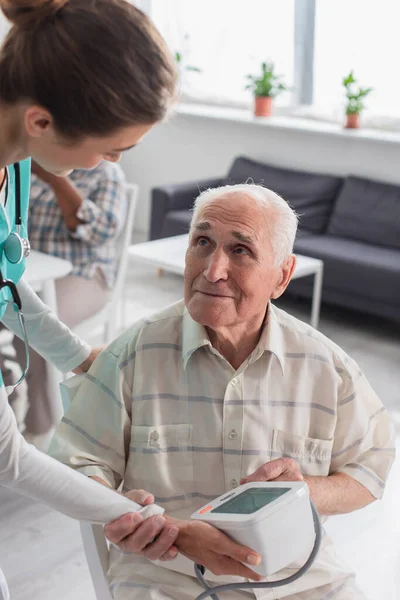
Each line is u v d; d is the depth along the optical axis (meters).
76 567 2.40
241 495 1.27
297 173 5.32
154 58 1.00
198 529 1.24
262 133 5.66
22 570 2.37
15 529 2.58
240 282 1.40
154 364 1.48
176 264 3.97
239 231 1.39
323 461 1.52
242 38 6.00
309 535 1.24
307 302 4.98
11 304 1.58
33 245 3.40
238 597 1.41
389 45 5.25
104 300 3.49
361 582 2.37
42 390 2.93
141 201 6.67
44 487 1.19
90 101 0.98
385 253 4.56
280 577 1.43
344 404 1.53
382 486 1.54
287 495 1.21
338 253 4.51
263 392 1.48
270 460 1.49
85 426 1.49
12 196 1.31
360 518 2.71
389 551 2.53
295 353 1.50
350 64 5.47
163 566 1.44
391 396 3.60
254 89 5.70
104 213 3.36
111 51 0.97
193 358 1.47
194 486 1.48
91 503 1.24
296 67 5.74
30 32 0.98
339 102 5.59
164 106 1.03
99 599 1.47
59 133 1.02
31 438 2.98
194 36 6.25
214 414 1.46
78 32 0.97
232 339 1.47
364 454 1.56
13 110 1.03
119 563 1.47
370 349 4.23
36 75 0.98
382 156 5.06
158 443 1.46
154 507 1.30
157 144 6.39
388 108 5.36
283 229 1.43
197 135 6.09
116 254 3.62
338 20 5.45
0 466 1.15
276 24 5.78
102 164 3.42
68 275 3.37
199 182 5.51
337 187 5.13
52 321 1.62
